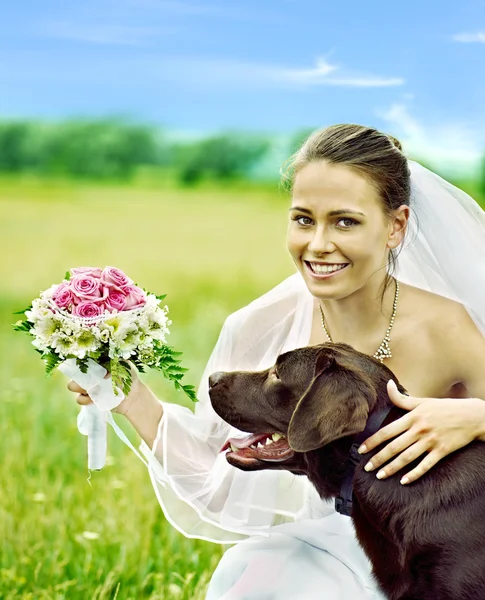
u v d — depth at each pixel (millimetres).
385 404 3777
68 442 7102
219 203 37375
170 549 5352
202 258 24641
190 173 44688
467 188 31438
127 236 28734
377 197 4023
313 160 4031
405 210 4180
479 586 3539
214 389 4070
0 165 45375
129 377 3928
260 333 4684
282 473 4426
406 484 3676
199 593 4809
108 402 3994
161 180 45031
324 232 4012
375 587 3855
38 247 25766
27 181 43125
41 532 5590
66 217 32594
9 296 16359
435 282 4477
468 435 3701
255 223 32281
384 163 4039
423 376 4336
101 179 45219
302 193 4039
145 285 18500
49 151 45719
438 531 3588
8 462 6590
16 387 8461
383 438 3680
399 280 4539
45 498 5957
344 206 3963
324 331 4531
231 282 19438
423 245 4445
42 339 3904
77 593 4988
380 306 4320
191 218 33219
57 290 3955
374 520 3721
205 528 4453
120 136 46094
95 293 3908
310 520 4250
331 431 3572
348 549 4031
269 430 3986
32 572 5219
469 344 4312
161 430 4223
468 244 4391
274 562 4016
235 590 3947
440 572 3584
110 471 6551
